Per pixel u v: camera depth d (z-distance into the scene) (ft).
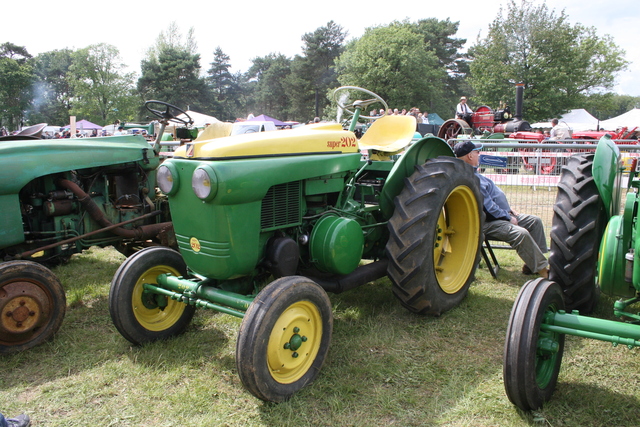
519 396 7.14
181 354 9.86
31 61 241.76
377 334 10.50
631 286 8.54
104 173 14.40
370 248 12.12
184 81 180.04
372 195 12.03
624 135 57.26
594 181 9.90
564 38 101.60
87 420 7.68
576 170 11.16
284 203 9.52
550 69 101.45
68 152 12.73
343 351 9.79
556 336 7.94
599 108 126.31
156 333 10.34
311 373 8.60
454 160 11.23
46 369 9.44
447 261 12.59
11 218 11.65
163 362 9.52
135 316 10.03
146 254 10.21
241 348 7.48
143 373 9.14
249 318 7.61
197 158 8.51
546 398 7.68
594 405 7.73
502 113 54.54
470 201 12.10
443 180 10.69
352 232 10.07
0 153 11.48
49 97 231.91
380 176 12.81
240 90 272.31
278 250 9.14
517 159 20.18
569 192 10.80
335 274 10.52
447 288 11.84
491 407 7.77
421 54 138.00
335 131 10.82
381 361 9.39
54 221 13.24
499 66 104.99
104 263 17.66
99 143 13.65
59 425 7.55
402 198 10.66
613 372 8.83
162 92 174.70
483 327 10.95
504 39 104.01
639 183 9.23
